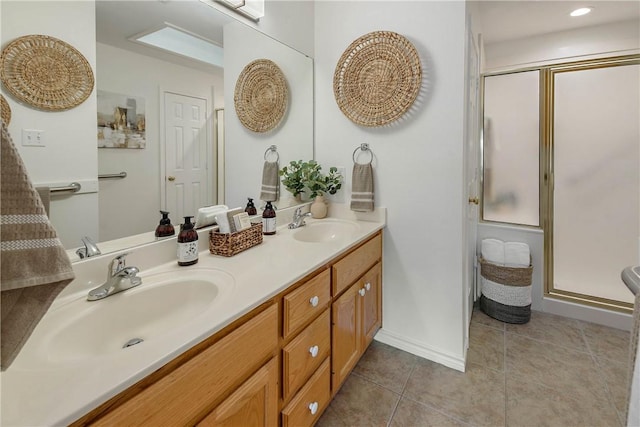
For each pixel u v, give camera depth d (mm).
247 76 1640
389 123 1854
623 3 2227
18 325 490
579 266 2459
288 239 1584
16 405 506
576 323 2275
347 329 1498
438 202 1767
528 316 2275
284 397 1067
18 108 873
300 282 1137
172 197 1308
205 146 1448
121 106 1117
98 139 1057
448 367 1810
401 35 1757
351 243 1487
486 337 2107
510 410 1485
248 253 1340
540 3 2227
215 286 1026
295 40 1953
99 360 627
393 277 1957
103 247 1077
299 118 2020
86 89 1020
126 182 1144
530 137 2537
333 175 2082
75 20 980
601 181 2354
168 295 1041
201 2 1394
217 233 1307
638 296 724
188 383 714
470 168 2008
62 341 763
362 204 1928
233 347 837
